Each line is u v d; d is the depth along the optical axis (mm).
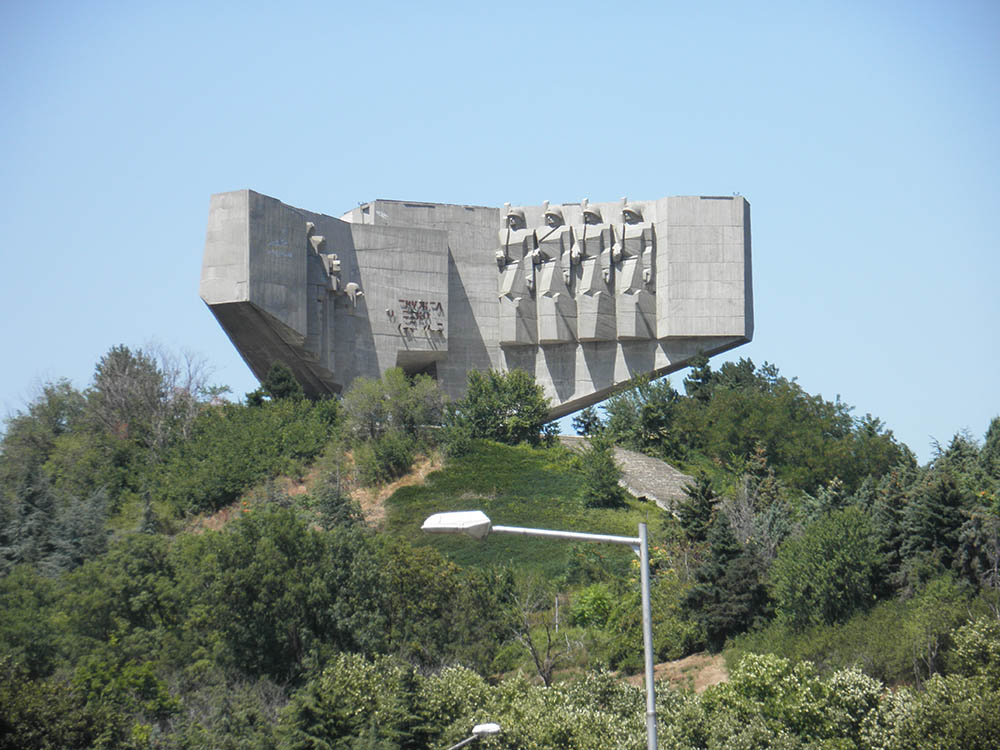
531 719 179000
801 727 182875
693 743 177375
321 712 181000
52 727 171750
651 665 99000
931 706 172500
